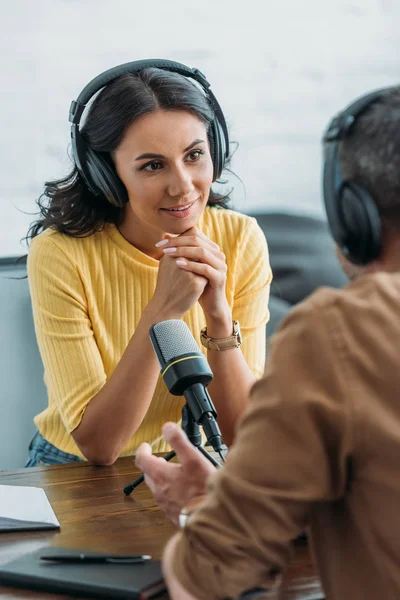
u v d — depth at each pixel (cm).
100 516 147
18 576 118
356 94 365
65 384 195
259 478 88
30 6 315
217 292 187
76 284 198
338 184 97
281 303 285
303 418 86
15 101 318
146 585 113
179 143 180
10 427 236
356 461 87
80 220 201
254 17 345
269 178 359
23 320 239
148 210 186
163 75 183
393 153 92
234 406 186
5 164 319
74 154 188
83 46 323
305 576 119
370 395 84
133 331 205
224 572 91
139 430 203
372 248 95
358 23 360
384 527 86
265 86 353
